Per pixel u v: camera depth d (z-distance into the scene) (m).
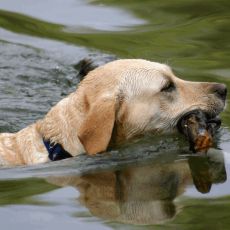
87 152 14.49
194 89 15.80
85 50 21.48
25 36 22.89
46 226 12.21
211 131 15.87
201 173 14.49
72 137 14.85
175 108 15.48
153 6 24.28
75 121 14.80
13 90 19.95
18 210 12.81
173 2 24.48
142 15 23.64
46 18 23.70
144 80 15.20
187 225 12.12
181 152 15.56
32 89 20.08
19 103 19.14
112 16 23.70
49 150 15.05
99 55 20.92
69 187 13.80
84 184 13.94
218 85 16.02
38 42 22.47
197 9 23.83
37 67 21.16
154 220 12.38
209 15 23.39
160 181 14.09
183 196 13.38
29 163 15.11
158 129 15.49
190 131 15.33
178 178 14.24
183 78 19.34
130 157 15.27
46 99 19.48
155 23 23.06
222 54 20.97
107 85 14.92
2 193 13.59
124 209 12.79
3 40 22.62
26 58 21.64
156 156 15.37
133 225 12.18
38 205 13.00
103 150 14.20
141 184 13.95
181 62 20.41
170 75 15.57
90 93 14.87
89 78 15.23
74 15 23.81
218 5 24.02
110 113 14.38
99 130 14.27
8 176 14.48
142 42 21.70
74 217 12.52
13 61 21.52
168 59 20.62
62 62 21.36
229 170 14.59
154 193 13.52
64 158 14.95
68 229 12.09
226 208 12.76
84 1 24.92
